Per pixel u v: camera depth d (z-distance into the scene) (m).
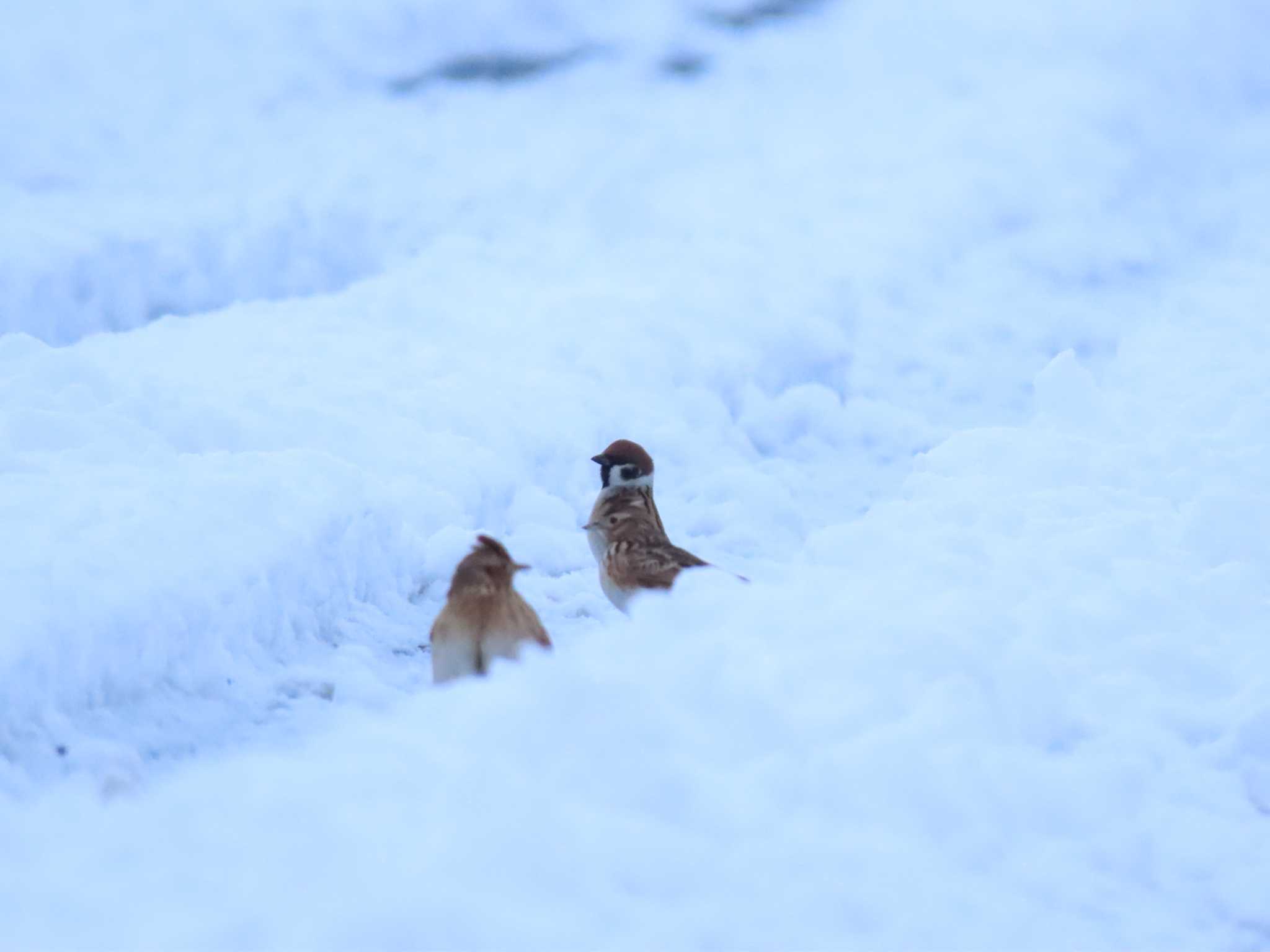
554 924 5.65
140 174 27.97
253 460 11.48
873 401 18.61
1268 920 7.16
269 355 16.23
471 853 5.92
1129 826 7.66
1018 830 7.46
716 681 7.69
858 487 16.28
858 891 6.36
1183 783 8.14
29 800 7.44
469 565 8.40
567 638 11.00
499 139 29.89
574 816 6.30
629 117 30.86
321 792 6.37
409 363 16.38
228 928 5.39
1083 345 20.75
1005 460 13.65
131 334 17.22
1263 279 21.69
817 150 28.31
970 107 29.88
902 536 11.35
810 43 34.94
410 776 6.48
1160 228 24.64
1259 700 8.81
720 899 6.11
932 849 7.00
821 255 22.64
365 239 25.09
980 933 6.39
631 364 17.23
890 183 26.14
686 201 26.06
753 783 7.01
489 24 36.19
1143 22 33.25
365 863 5.84
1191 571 10.79
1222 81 31.08
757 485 14.80
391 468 12.84
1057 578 10.40
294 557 10.21
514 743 6.76
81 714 8.52
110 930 5.45
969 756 7.60
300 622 10.25
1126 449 13.59
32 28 33.75
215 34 34.53
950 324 20.84
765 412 17.58
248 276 23.38
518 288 21.16
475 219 25.67
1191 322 19.78
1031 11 34.69
